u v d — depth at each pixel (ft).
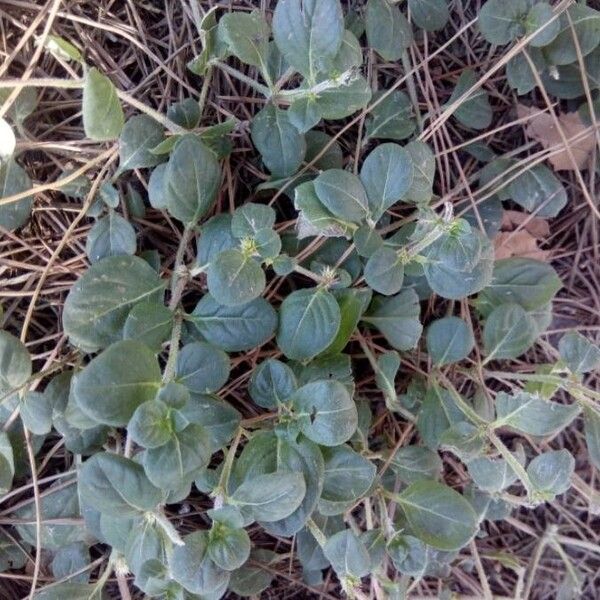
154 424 0.53
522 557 0.96
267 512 0.58
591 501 0.82
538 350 0.91
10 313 0.76
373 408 0.84
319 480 0.62
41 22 0.74
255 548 0.84
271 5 0.79
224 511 0.58
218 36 0.70
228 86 0.79
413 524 0.70
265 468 0.62
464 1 0.85
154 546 0.59
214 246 0.68
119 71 0.78
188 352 0.63
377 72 0.83
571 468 0.66
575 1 0.83
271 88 0.71
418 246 0.66
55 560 0.76
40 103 0.76
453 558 0.79
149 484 0.55
